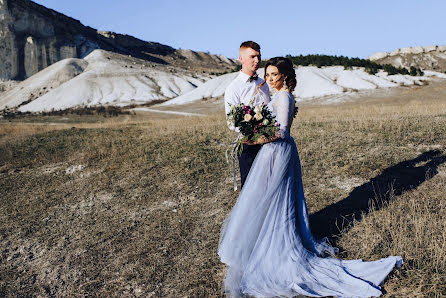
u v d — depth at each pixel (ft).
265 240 11.55
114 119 169.78
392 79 192.24
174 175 25.50
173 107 207.62
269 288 11.10
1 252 17.21
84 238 17.60
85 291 13.16
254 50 12.73
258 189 11.62
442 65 597.11
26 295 13.43
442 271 10.92
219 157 28.81
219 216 18.08
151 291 12.62
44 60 512.63
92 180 26.81
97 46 628.28
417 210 15.05
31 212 21.95
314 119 49.42
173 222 18.03
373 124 34.88
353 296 10.45
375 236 13.53
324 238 13.38
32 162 34.14
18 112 284.82
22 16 513.45
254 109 11.71
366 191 18.51
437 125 31.32
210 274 13.14
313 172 22.38
